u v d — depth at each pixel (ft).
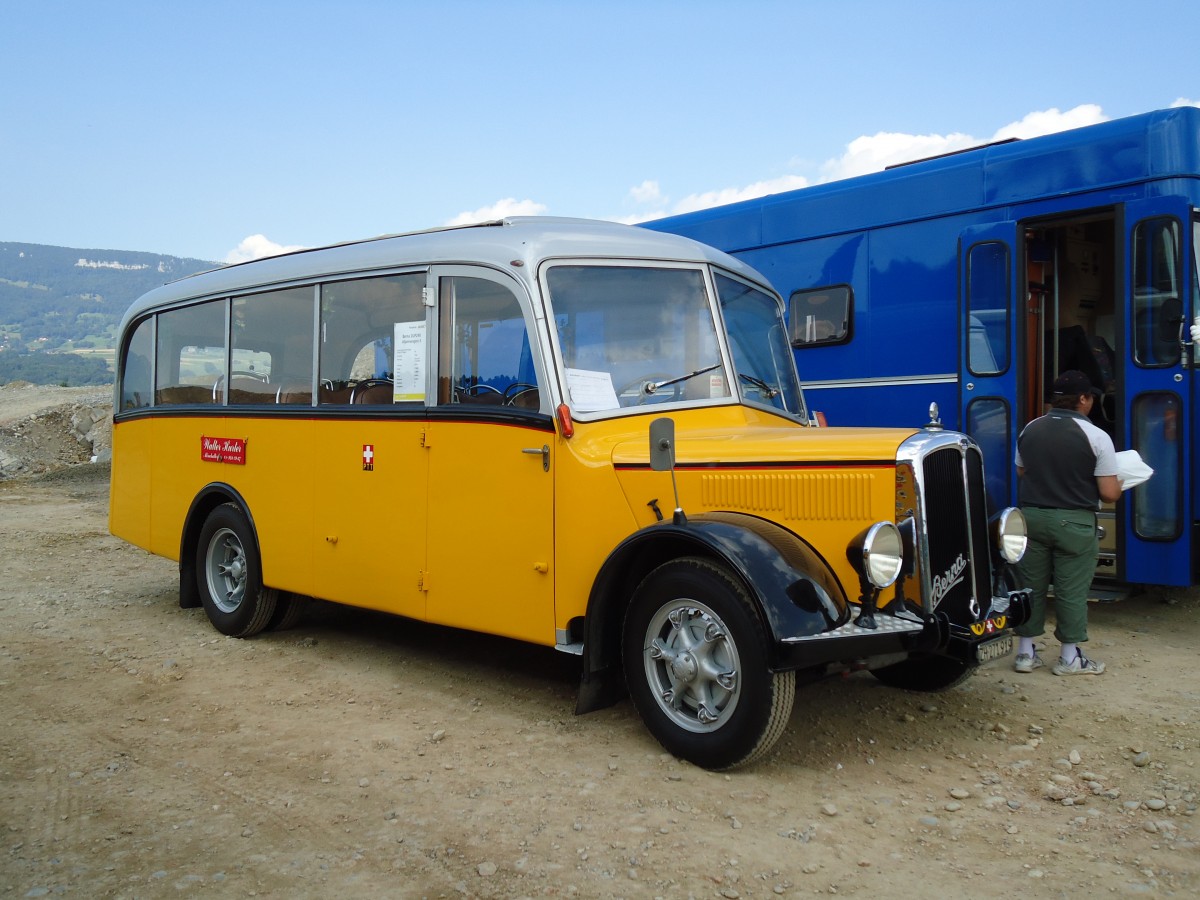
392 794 13.65
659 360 17.39
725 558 13.60
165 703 17.99
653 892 10.86
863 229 28.12
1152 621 23.68
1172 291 22.00
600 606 15.28
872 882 11.07
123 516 27.45
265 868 11.51
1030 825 12.55
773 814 12.83
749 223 30.96
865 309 28.02
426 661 20.72
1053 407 19.35
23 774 14.51
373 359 19.52
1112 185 23.09
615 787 13.74
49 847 12.11
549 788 13.74
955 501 14.58
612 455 15.90
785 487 14.67
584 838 12.18
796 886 10.98
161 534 25.63
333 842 12.19
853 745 15.39
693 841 12.06
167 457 25.32
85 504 54.19
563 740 15.67
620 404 16.71
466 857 11.73
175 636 23.30
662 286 17.81
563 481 15.94
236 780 14.23
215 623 23.57
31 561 35.09
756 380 18.78
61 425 82.74
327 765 14.78
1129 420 22.62
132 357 27.22
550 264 16.75
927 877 11.18
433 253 18.29
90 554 36.78
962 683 17.62
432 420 18.07
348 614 25.61
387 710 17.40
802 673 14.06
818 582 13.64
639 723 16.43
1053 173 24.14
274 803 13.39
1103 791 13.57
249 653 21.61
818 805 13.12
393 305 19.08
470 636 22.99
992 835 12.26
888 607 14.01
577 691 18.35
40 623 24.72
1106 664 19.97
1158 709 17.11
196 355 24.49
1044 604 19.39
